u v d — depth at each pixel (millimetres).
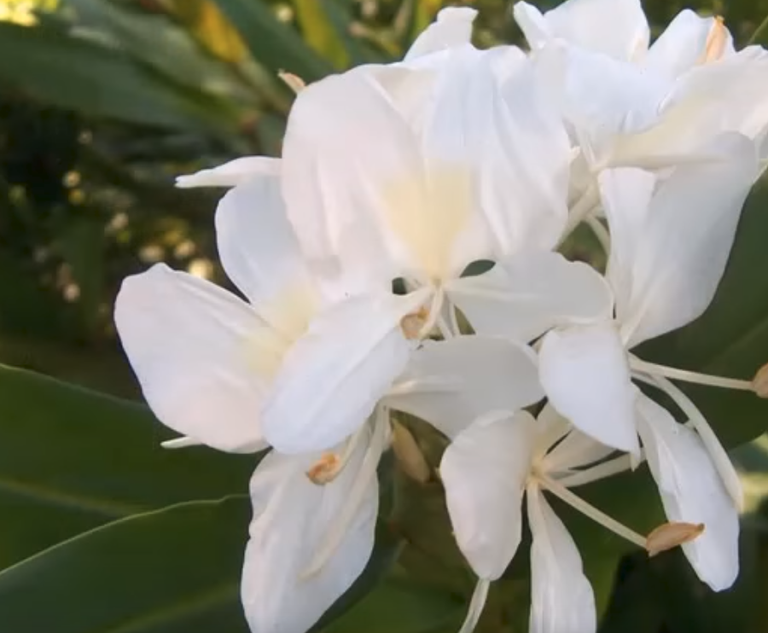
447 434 431
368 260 424
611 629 580
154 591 470
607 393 407
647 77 432
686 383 486
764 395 443
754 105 433
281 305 425
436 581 506
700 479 433
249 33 663
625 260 433
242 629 470
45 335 721
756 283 486
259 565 423
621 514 492
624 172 440
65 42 689
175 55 693
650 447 432
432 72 421
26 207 791
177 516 473
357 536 433
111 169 790
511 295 424
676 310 436
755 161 425
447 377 424
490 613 511
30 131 772
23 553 527
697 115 429
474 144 419
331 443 403
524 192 420
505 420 418
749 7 673
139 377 422
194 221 805
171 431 533
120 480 533
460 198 422
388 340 416
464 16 459
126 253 827
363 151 417
